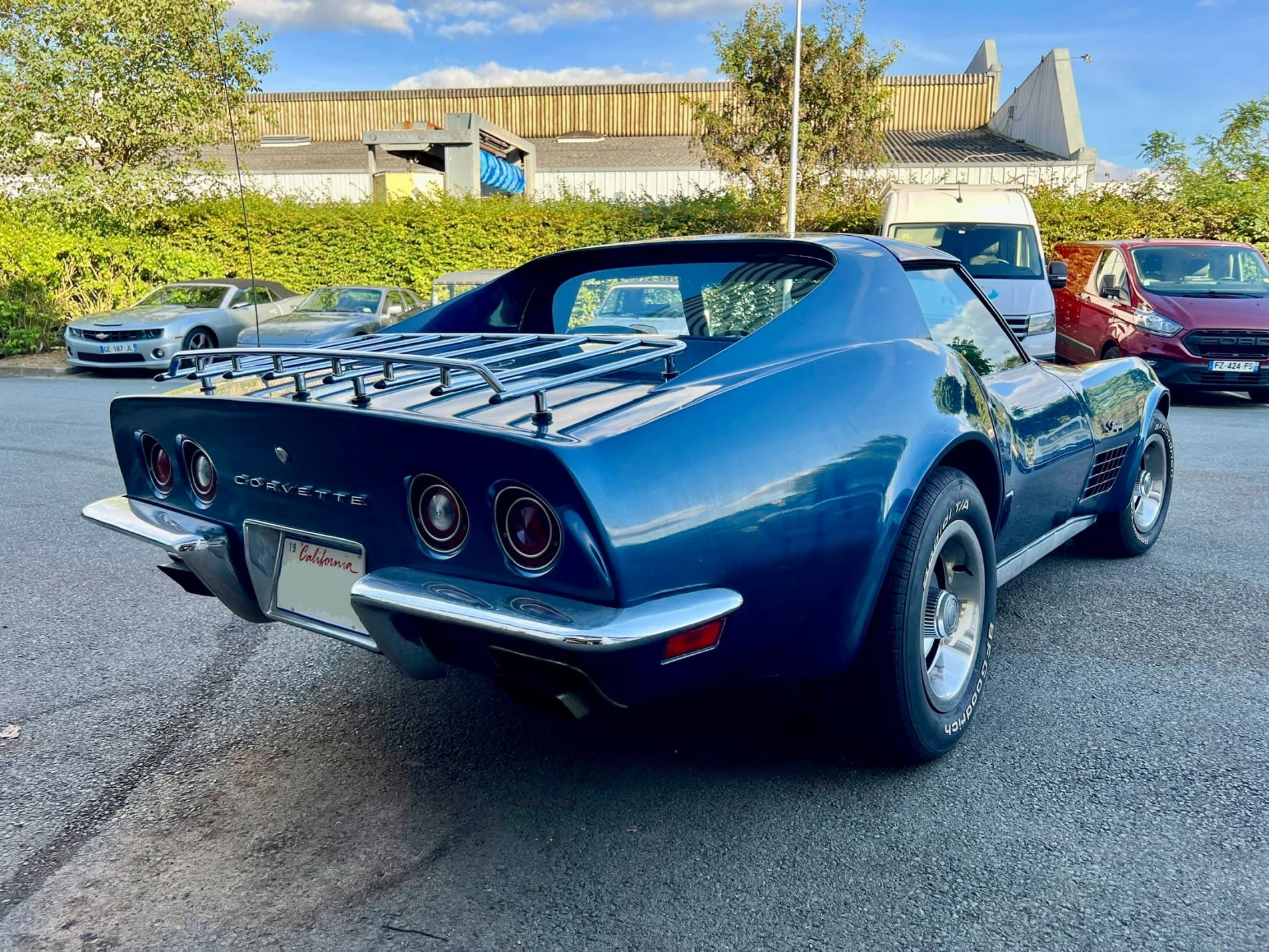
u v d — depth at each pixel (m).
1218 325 9.84
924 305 2.98
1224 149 16.97
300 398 2.25
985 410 2.76
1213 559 4.48
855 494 2.23
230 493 2.46
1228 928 1.91
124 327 12.63
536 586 1.92
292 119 35.06
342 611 2.27
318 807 2.43
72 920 1.98
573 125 34.09
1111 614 3.74
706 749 2.71
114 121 17.02
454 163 18.14
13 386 11.98
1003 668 3.23
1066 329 11.85
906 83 32.53
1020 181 17.39
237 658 3.41
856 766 2.60
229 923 1.97
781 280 2.82
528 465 1.86
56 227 16.66
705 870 2.13
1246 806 2.37
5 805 2.44
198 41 13.73
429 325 3.37
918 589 2.38
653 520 1.89
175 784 2.54
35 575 4.34
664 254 3.10
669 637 1.86
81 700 3.06
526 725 2.88
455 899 2.04
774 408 2.18
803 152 16.62
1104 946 1.86
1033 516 3.33
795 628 2.21
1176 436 8.16
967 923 1.94
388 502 2.10
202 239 18.12
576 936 1.91
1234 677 3.15
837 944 1.88
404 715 2.96
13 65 17.19
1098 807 2.37
